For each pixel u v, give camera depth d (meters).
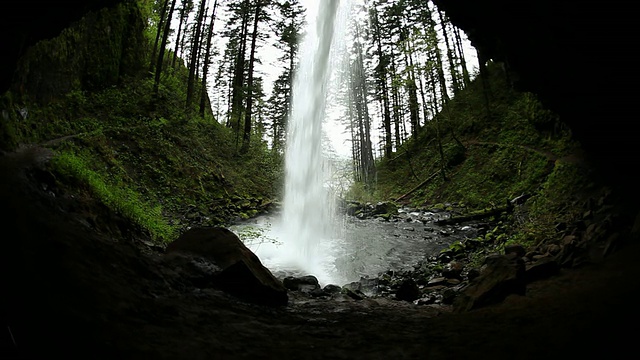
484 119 27.48
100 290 4.33
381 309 7.19
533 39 8.76
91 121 16.38
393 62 36.06
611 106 8.34
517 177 18.34
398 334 5.08
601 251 7.69
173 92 26.25
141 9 25.48
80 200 7.91
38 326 3.10
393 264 12.98
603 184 10.28
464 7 10.20
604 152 10.15
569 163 12.46
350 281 11.42
